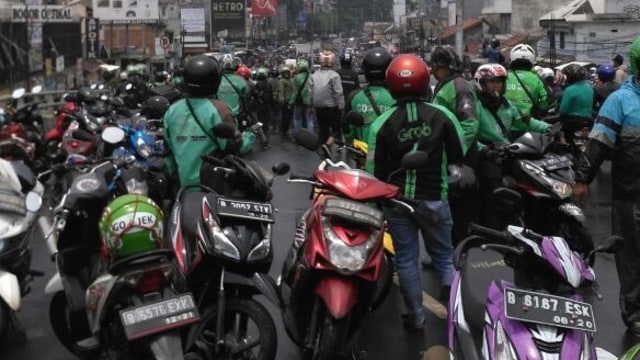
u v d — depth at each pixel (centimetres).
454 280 461
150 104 1027
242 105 1246
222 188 523
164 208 734
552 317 358
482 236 466
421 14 8819
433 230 582
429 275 752
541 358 351
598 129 567
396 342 583
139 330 402
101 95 1197
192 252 499
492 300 389
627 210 572
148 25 5694
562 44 4606
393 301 681
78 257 508
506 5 6881
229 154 570
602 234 901
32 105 1277
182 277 492
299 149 1708
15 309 515
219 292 475
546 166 623
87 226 507
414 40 7844
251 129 630
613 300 677
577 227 613
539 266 386
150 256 427
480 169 673
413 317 598
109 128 668
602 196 1158
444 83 687
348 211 457
